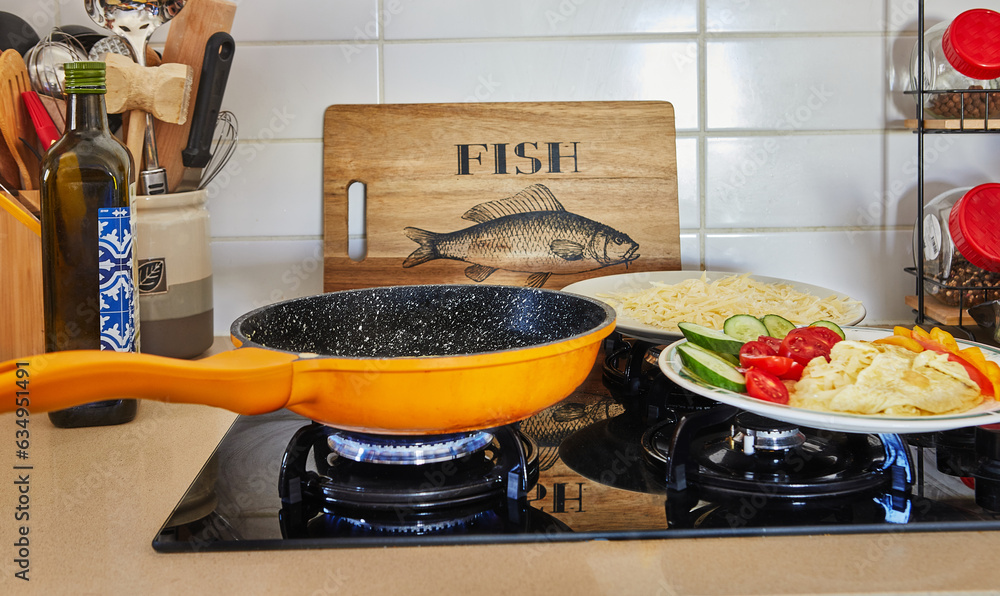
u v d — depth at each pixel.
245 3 1.12
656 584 0.45
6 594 0.44
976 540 0.50
